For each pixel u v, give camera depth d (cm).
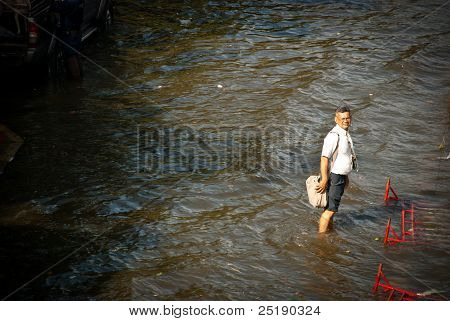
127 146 2539
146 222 2006
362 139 2686
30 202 2097
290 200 2167
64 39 3095
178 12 4456
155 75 3338
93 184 2233
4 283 1675
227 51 3725
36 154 2431
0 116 2759
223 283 1697
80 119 2770
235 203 2141
